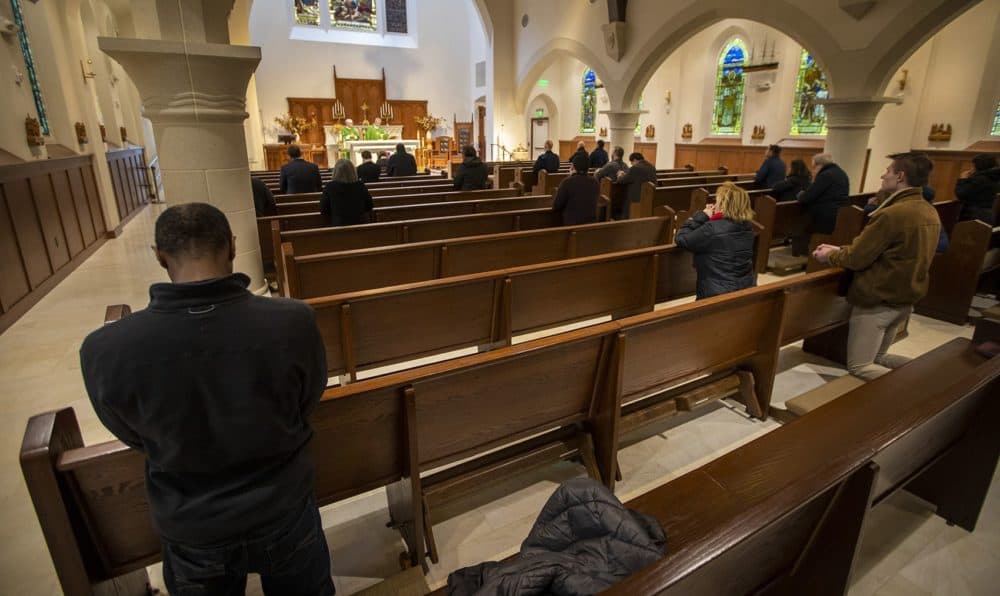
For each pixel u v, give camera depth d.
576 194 5.41
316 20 17.94
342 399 1.71
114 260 7.01
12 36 5.57
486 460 2.28
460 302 3.16
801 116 11.92
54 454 1.34
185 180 4.33
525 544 1.46
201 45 4.03
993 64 8.70
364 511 2.38
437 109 20.12
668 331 2.51
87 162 7.52
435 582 2.00
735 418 3.09
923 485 2.35
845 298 3.47
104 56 9.62
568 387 2.32
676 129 14.95
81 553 1.44
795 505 1.15
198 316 1.07
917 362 2.57
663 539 1.38
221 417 1.10
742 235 3.34
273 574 1.32
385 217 5.48
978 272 4.29
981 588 1.97
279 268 4.27
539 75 15.73
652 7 10.99
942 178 9.45
